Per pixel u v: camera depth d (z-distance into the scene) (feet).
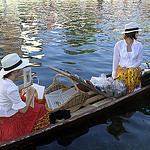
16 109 8.13
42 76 16.79
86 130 10.16
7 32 32.99
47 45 26.55
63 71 10.88
